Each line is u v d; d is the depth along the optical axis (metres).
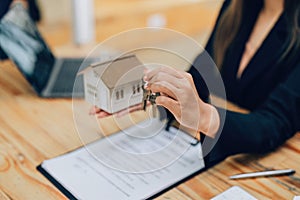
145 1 2.00
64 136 0.94
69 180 0.79
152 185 0.78
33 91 1.13
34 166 0.84
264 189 0.78
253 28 1.22
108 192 0.76
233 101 1.17
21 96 1.11
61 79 1.17
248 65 1.19
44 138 0.93
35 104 1.07
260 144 0.86
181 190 0.77
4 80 1.19
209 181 0.80
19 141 0.92
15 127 0.97
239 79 1.19
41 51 1.20
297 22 1.12
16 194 0.77
